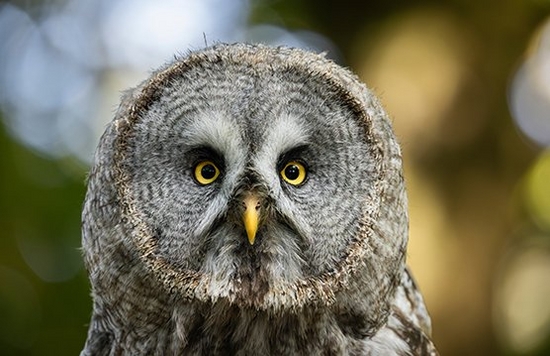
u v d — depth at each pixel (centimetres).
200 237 642
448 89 1356
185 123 643
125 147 650
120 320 663
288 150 642
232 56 648
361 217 645
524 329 1520
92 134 1488
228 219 639
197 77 648
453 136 1345
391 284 662
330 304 643
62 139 1430
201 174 649
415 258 1276
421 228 1290
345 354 656
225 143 636
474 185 1354
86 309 1278
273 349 654
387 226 650
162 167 648
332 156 649
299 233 643
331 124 647
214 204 639
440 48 1379
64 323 1272
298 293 641
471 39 1415
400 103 1341
